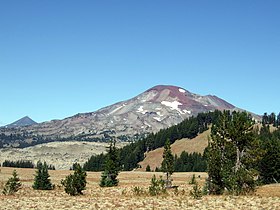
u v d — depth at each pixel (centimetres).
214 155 5212
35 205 4000
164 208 3738
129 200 4581
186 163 17438
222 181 5166
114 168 7931
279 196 4916
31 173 12006
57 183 8650
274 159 8012
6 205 3994
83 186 5778
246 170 5178
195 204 4062
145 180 9788
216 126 5453
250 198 4550
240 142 5259
